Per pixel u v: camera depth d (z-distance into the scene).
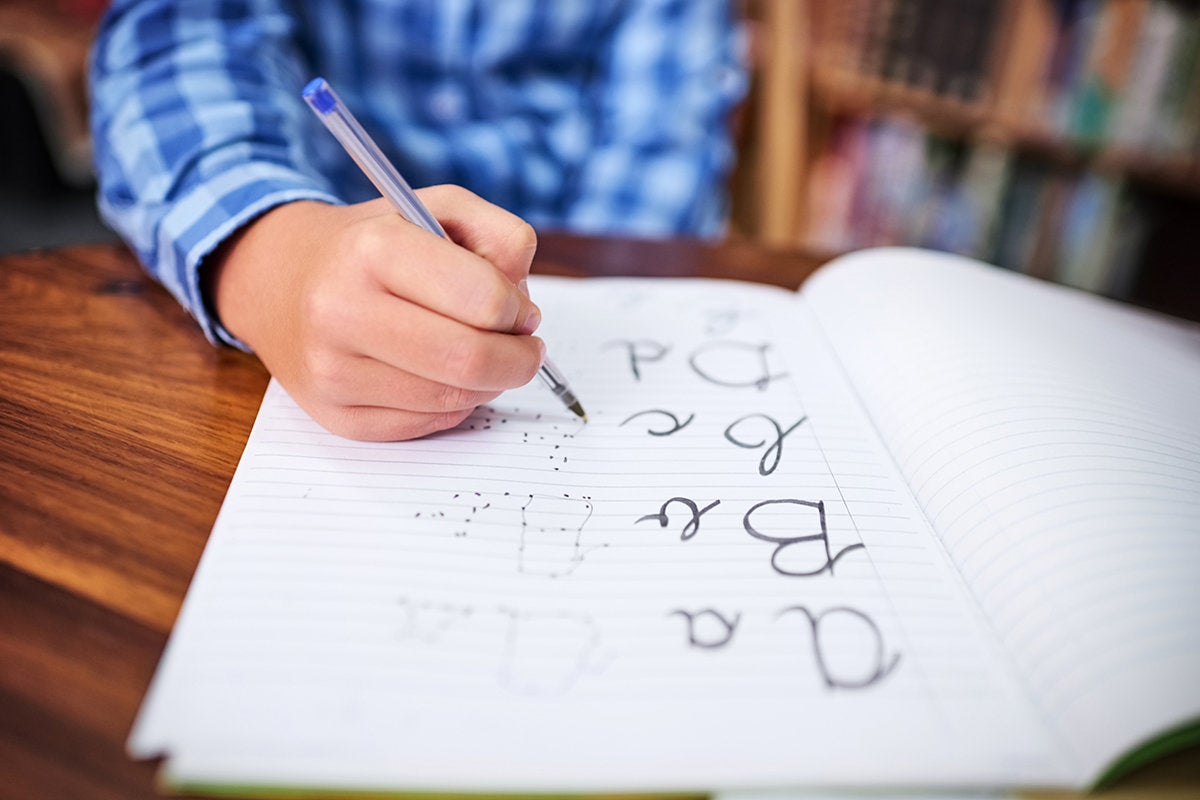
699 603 0.30
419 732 0.25
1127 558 0.30
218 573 0.29
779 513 0.35
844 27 1.32
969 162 1.33
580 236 0.61
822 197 1.44
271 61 0.58
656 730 0.25
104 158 0.52
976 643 0.29
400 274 0.33
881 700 0.27
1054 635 0.29
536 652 0.27
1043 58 1.22
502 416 0.40
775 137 1.25
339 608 0.28
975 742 0.26
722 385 0.43
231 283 0.41
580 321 0.48
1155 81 1.17
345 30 0.73
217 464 0.36
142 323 0.46
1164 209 1.27
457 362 0.33
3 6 1.58
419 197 0.38
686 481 0.36
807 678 0.27
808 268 0.60
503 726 0.25
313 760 0.24
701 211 0.84
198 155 0.47
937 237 1.38
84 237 1.50
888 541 0.34
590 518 0.33
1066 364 0.42
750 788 0.24
